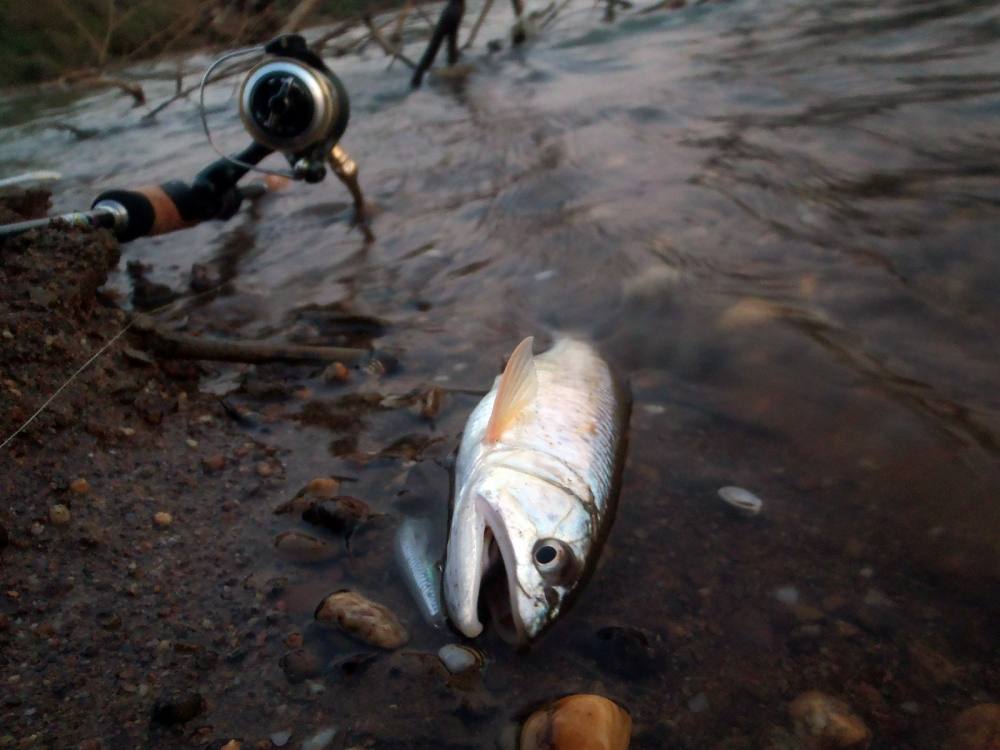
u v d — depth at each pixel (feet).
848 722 0.65
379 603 0.78
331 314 1.34
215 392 1.13
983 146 1.78
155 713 0.66
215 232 1.74
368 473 0.96
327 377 1.15
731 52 2.82
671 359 1.19
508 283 1.42
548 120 2.29
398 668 0.71
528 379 0.95
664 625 0.76
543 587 0.77
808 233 1.51
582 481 0.88
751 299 1.31
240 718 0.67
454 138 2.23
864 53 2.56
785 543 0.85
